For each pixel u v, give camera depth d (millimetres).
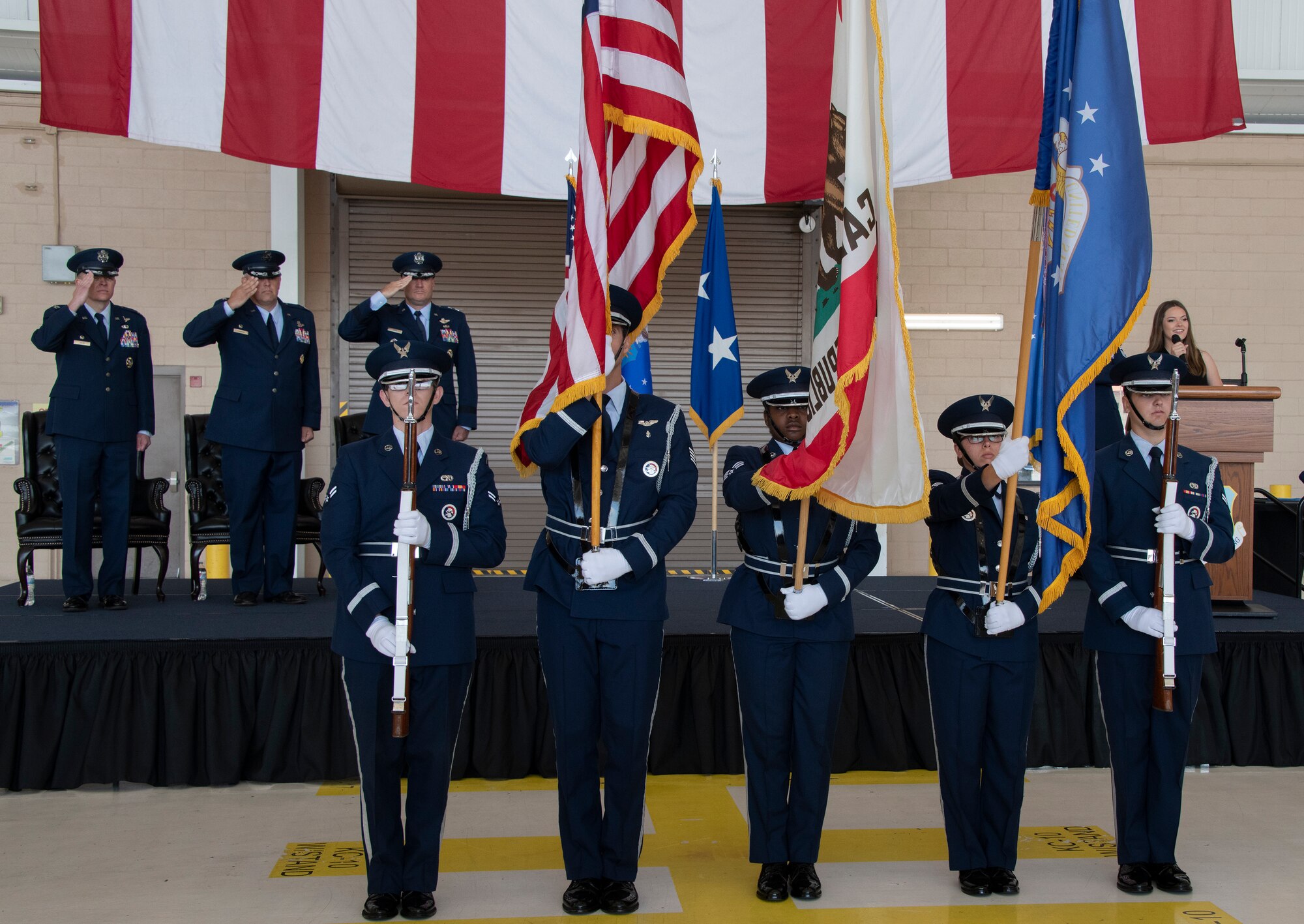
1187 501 3297
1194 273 8797
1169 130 5555
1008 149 5773
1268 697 4535
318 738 4188
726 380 5406
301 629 4484
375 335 5305
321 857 3471
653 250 3408
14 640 4105
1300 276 8859
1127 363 3385
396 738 2934
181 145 5383
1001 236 8891
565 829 3066
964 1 5754
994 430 3389
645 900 3141
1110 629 3285
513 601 5523
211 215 8117
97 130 5277
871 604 5535
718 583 6539
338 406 8641
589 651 3021
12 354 7926
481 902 3119
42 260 7918
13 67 7859
